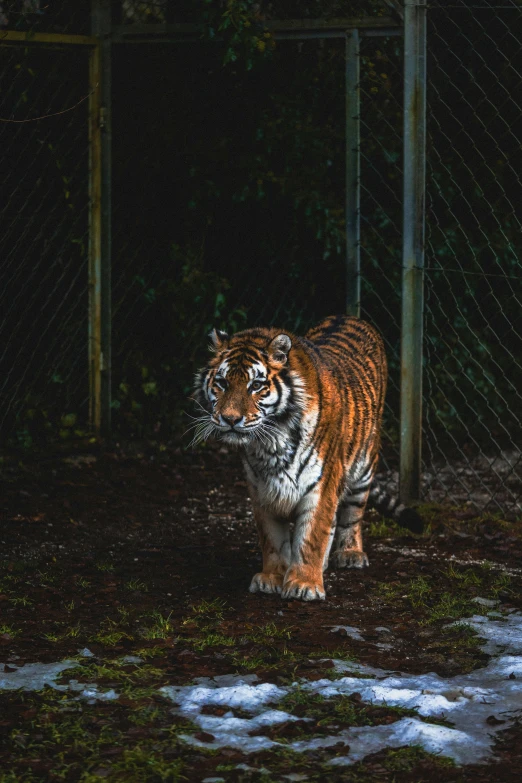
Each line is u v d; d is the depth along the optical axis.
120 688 5.16
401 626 6.21
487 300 11.33
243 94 10.53
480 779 4.31
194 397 6.98
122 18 10.34
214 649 5.75
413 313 8.95
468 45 10.30
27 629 6.02
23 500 8.89
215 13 9.66
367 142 10.52
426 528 8.38
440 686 5.27
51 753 4.51
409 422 9.05
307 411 6.68
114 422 11.00
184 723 4.79
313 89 10.34
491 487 9.85
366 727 4.80
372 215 10.70
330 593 6.89
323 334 7.93
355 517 7.65
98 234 10.41
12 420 10.34
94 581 7.04
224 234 11.05
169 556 7.71
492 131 10.61
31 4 9.86
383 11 9.08
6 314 10.21
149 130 10.66
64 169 10.38
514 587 7.02
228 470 10.30
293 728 4.72
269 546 6.98
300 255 11.05
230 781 4.27
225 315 11.22
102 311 10.56
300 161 10.74
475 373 11.49
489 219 11.06
